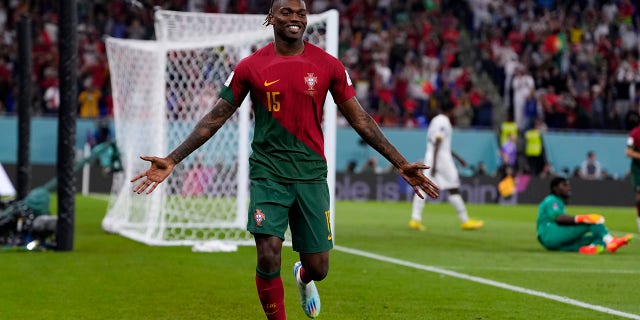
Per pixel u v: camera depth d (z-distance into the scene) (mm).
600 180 45875
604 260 18875
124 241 21484
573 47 56688
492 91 54562
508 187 45062
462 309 12328
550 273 16469
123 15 51531
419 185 9492
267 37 21453
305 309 10508
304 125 9406
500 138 48031
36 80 46719
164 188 24094
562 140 48500
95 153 23125
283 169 9422
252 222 9336
